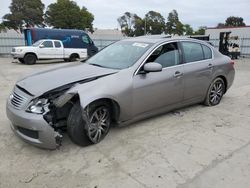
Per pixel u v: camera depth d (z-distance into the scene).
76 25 55.66
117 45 5.20
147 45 4.71
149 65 4.26
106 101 3.93
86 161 3.49
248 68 15.27
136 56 4.50
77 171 3.27
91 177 3.15
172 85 4.76
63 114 3.72
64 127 3.82
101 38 28.52
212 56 5.72
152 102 4.51
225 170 3.32
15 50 16.42
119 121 4.20
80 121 3.62
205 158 3.61
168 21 77.50
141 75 4.30
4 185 2.98
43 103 3.48
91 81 3.84
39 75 4.15
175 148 3.88
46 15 60.19
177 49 4.99
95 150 3.78
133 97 4.18
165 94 4.68
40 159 3.54
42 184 3.01
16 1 60.62
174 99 4.92
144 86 4.30
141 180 3.09
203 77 5.41
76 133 3.64
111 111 4.14
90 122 3.77
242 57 26.75
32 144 3.59
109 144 3.96
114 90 3.90
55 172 3.24
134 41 5.06
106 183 3.04
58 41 17.69
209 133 4.46
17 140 4.08
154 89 4.46
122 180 3.09
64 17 54.41
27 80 4.01
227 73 6.02
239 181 3.09
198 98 5.54
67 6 54.78
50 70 4.44
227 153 3.76
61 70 4.35
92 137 3.86
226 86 6.19
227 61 6.03
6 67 14.69
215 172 3.27
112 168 3.34
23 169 3.30
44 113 3.43
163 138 4.21
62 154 3.66
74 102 3.69
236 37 28.08
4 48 24.78
